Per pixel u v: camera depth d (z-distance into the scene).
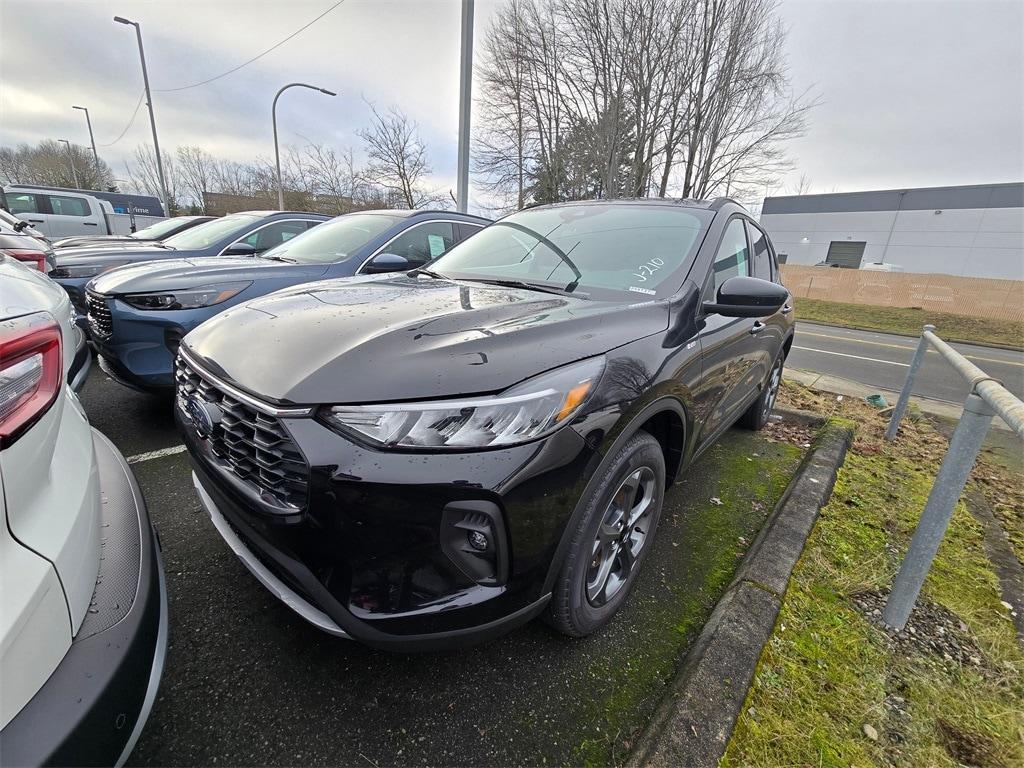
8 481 0.82
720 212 2.58
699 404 2.06
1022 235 26.61
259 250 5.45
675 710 1.33
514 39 17.91
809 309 17.80
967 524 2.52
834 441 3.36
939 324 15.16
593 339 1.54
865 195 31.53
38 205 13.75
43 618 0.81
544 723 1.41
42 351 0.96
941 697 1.45
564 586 1.47
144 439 3.12
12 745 0.72
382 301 1.79
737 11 13.12
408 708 1.43
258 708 1.41
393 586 1.22
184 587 1.85
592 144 16.09
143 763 1.24
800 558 2.05
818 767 1.21
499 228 2.99
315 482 1.19
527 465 1.25
